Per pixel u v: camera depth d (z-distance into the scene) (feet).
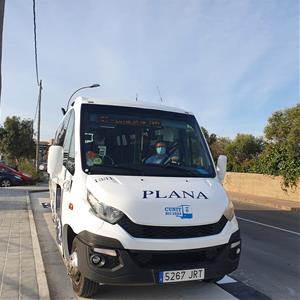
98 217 16.57
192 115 22.43
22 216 39.70
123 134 20.17
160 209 16.58
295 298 20.06
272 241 34.22
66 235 19.26
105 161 19.24
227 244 17.35
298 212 62.28
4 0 27.30
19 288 18.71
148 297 18.78
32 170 111.34
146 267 16.15
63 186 21.15
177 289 19.84
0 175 93.86
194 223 16.74
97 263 16.22
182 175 19.48
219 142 176.65
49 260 25.64
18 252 25.13
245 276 23.38
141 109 21.31
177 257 16.60
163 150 20.31
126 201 16.55
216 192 18.48
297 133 83.10
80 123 20.12
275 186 88.58
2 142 190.49
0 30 27.25
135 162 19.60
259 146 157.17
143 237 16.20
